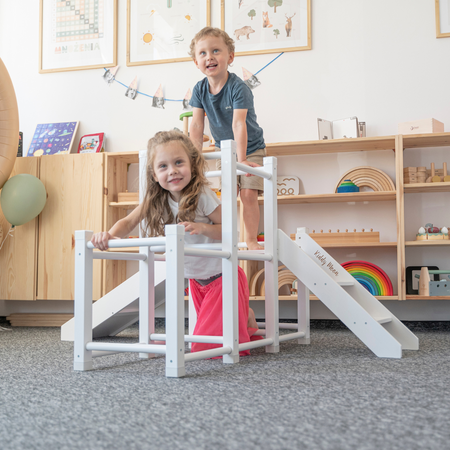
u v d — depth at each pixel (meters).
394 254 2.73
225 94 1.97
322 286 1.67
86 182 2.84
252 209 1.97
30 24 3.34
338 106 2.87
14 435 0.75
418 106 2.78
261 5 2.99
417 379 1.18
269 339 1.65
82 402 0.96
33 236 2.85
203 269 1.60
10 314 3.08
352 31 2.89
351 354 1.64
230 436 0.74
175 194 1.48
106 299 2.06
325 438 0.73
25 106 3.29
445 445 0.70
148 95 3.14
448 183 2.50
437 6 2.78
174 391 1.06
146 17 3.17
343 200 2.74
